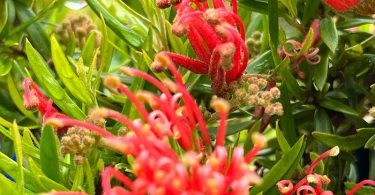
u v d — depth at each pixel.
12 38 0.35
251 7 0.32
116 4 0.33
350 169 0.33
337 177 0.32
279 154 0.31
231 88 0.27
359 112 0.33
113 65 0.35
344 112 0.31
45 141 0.27
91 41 0.33
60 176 0.28
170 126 0.24
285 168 0.26
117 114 0.23
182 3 0.27
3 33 0.35
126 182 0.23
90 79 0.29
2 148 0.34
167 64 0.24
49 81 0.29
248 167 0.22
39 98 0.28
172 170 0.21
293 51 0.32
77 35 0.36
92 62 0.29
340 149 0.30
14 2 0.36
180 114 0.24
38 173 0.27
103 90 0.33
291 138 0.30
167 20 0.32
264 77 0.29
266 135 0.39
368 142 0.29
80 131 0.26
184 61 0.28
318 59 0.31
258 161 0.34
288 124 0.30
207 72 0.28
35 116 0.35
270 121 0.31
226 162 0.23
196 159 0.22
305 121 0.33
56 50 0.29
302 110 0.33
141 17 0.31
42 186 0.27
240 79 0.28
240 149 0.22
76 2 0.37
